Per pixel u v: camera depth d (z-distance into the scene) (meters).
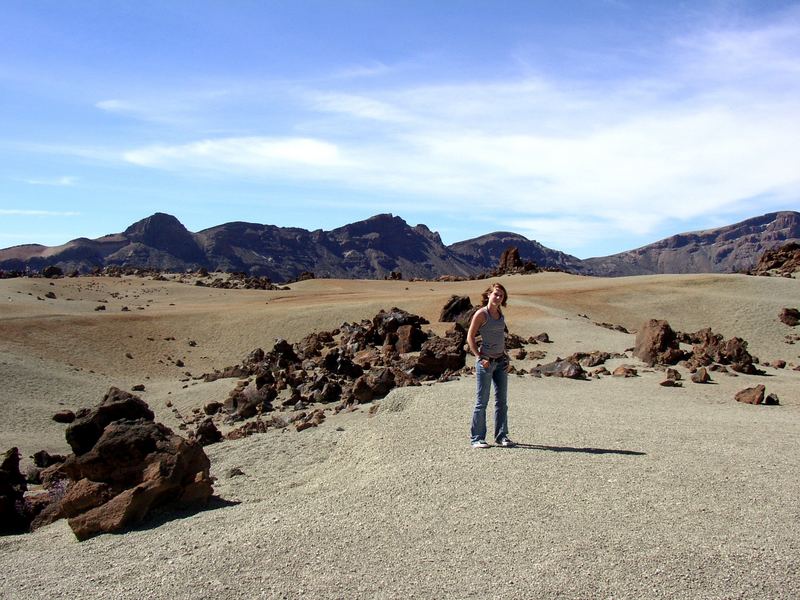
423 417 15.00
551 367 28.22
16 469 15.68
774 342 59.78
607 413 15.46
